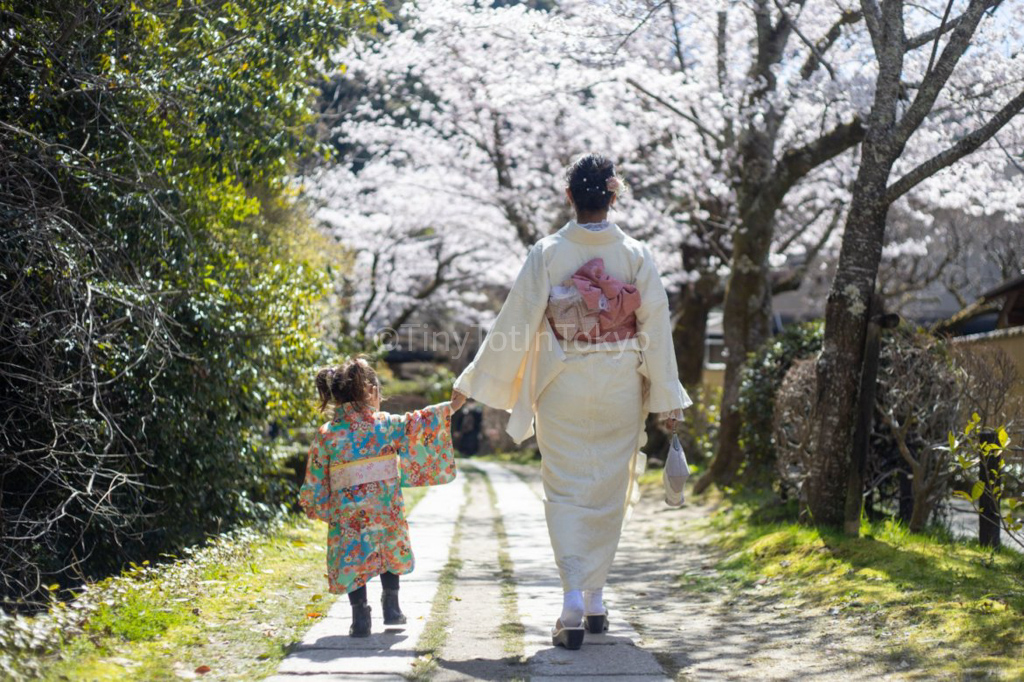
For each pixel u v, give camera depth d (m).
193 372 5.83
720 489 9.34
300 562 5.67
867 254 5.64
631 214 13.95
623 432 3.70
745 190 9.66
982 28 7.42
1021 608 3.68
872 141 5.55
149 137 5.40
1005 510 5.97
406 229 17.62
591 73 10.20
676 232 14.09
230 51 5.66
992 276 20.91
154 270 5.59
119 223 5.32
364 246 17.44
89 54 5.08
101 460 4.78
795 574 5.07
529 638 3.84
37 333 4.51
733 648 3.76
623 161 13.40
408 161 14.62
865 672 3.30
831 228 14.54
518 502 9.99
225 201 6.03
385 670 3.28
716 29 9.65
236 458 6.22
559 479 3.67
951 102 8.07
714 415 12.45
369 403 3.96
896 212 14.46
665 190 13.83
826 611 4.28
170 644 3.60
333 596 4.68
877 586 4.41
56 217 4.38
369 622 3.81
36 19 4.83
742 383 8.52
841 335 5.68
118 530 5.25
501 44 9.95
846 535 5.41
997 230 16.47
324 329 8.99
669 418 3.80
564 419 3.65
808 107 9.61
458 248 19.12
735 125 9.91
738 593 4.98
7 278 4.50
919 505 5.54
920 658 3.37
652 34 9.58
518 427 3.75
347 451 3.86
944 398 5.50
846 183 12.20
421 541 6.92
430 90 13.18
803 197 13.70
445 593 4.82
